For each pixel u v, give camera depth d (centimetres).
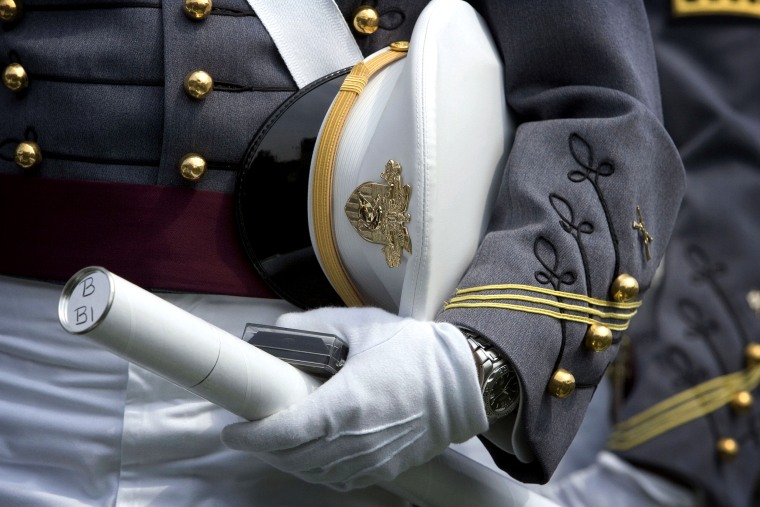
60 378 345
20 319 349
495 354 309
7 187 346
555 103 346
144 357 272
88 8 341
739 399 571
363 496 348
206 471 338
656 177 347
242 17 340
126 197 334
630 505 561
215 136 335
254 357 291
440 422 303
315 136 339
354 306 345
